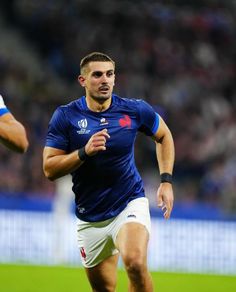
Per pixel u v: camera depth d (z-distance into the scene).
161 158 24.17
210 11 102.19
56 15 95.94
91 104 23.36
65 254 53.53
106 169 23.08
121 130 23.23
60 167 22.08
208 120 87.50
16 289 34.62
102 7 97.56
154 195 72.12
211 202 76.81
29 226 55.69
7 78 87.38
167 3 101.25
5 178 71.25
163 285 37.59
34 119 81.31
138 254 21.19
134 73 91.62
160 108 87.56
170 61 94.56
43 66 91.88
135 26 97.25
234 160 81.44
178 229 57.66
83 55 93.31
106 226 23.41
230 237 58.78
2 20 95.50
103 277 24.30
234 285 38.56
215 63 96.88
